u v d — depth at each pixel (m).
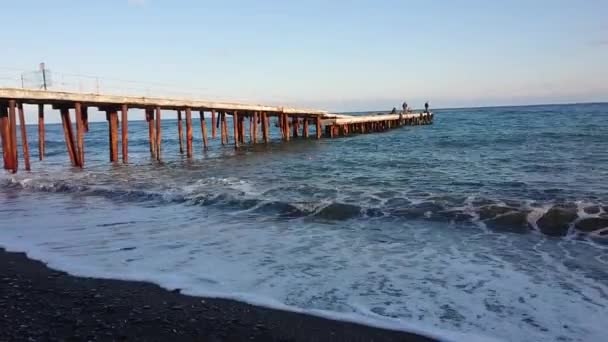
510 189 11.05
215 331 4.20
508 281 5.29
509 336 3.99
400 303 4.75
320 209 9.30
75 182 14.05
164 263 6.22
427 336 4.02
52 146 36.44
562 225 7.58
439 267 5.86
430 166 16.31
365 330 4.17
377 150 23.47
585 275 5.41
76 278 5.69
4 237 7.93
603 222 7.54
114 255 6.63
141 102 19.00
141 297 5.02
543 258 6.09
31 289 5.36
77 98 16.53
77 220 9.09
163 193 11.42
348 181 13.20
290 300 4.88
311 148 25.56
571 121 44.56
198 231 7.98
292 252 6.66
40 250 7.01
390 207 9.22
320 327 4.25
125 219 9.07
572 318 4.30
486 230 7.61
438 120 62.88
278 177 14.33
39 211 10.18
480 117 67.38
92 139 46.50
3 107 15.88
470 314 4.45
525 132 32.28
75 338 4.08
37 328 4.29
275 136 41.81
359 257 6.37
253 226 8.30
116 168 18.05
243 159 20.75
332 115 35.69
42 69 15.69
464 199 9.72
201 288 5.26
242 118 30.11
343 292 5.09
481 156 19.05
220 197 10.63
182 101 21.02
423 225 8.08
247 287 5.28
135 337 4.10
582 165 14.91
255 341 4.02
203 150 26.69
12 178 15.09
